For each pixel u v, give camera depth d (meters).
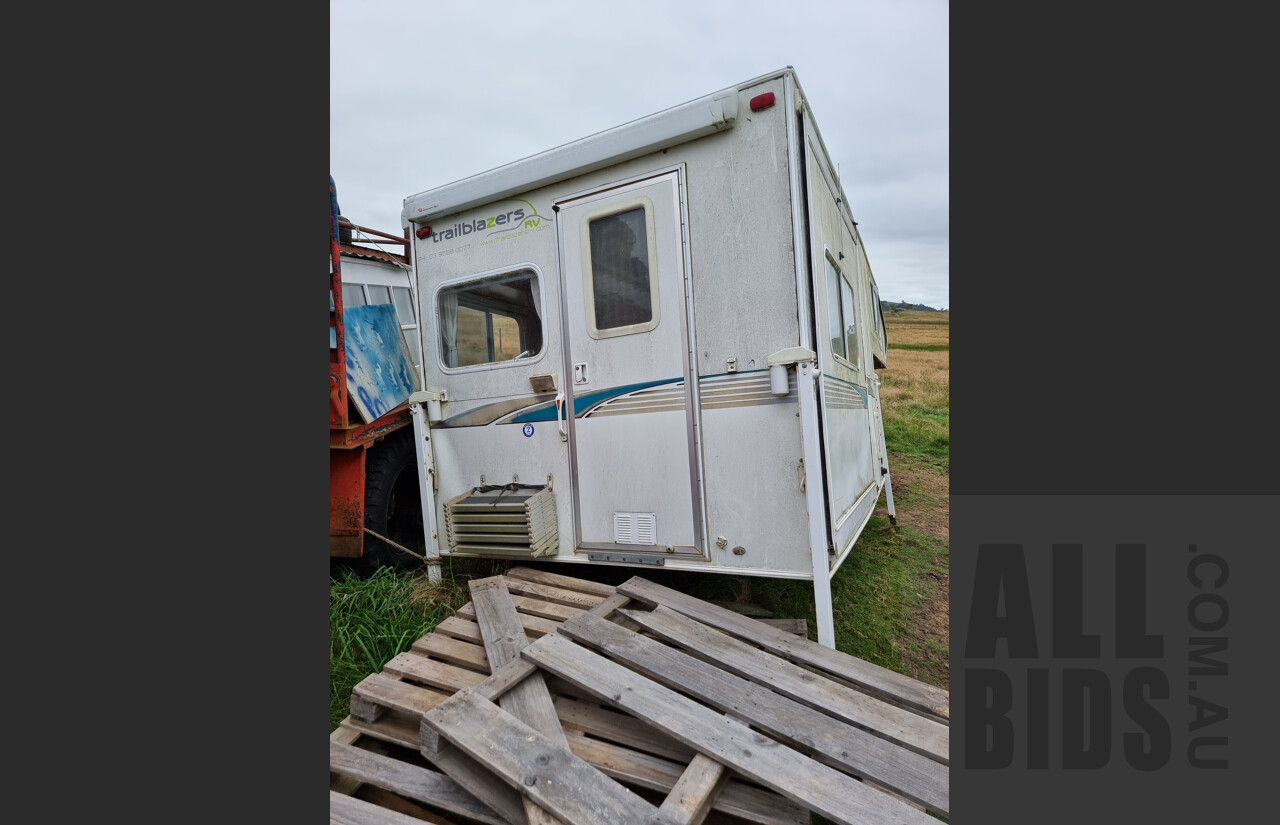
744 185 2.96
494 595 3.12
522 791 1.69
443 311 3.88
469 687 2.21
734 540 3.04
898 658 3.21
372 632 3.26
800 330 2.86
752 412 2.98
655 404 3.21
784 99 2.88
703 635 2.56
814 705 2.11
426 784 1.93
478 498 3.62
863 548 4.93
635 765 1.96
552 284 3.47
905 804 1.65
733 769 1.78
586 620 2.62
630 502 3.29
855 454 4.27
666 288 3.14
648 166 3.16
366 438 4.07
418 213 3.83
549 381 3.49
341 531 4.05
